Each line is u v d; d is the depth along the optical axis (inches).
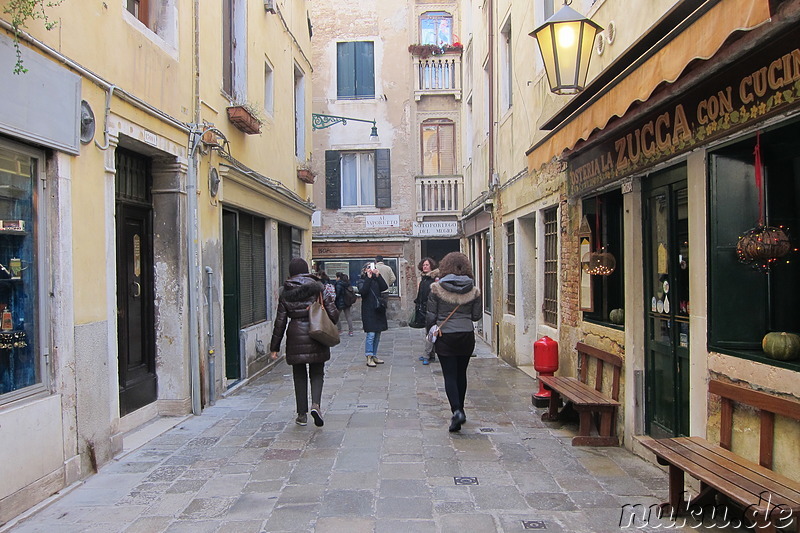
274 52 452.4
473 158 622.8
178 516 165.2
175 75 276.1
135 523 160.9
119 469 205.0
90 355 200.2
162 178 278.5
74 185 192.5
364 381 374.6
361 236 726.5
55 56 179.5
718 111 158.6
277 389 352.2
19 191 172.6
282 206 485.4
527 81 374.3
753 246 145.7
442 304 253.0
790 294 158.4
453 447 227.9
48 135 176.4
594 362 259.6
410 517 162.4
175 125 270.7
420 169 741.3
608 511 165.3
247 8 377.7
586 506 169.0
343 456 218.1
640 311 218.4
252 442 237.6
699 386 174.1
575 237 283.6
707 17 128.4
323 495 179.5
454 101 736.3
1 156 165.3
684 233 193.8
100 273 207.6
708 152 166.2
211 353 306.5
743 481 134.9
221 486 188.2
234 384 351.3
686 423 191.2
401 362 453.4
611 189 240.2
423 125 740.7
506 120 446.9
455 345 250.1
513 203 422.9
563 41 218.7
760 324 162.7
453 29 740.0
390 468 203.8
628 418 221.6
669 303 201.9
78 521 162.4
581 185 270.8
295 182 531.5
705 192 168.4
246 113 348.8
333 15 741.9
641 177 218.2
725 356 161.0
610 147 235.6
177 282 279.1
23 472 165.0
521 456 215.8
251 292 412.8
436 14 740.7
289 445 233.1
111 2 217.9
